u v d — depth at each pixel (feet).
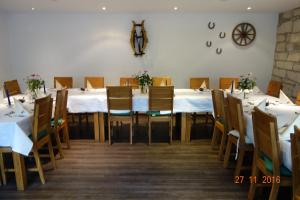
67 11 16.63
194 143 12.42
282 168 6.47
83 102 12.11
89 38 17.60
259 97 12.38
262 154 7.23
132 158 10.64
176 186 8.46
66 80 16.11
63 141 12.58
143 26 17.20
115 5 14.55
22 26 17.43
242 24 17.34
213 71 18.06
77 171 9.48
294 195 5.61
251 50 17.79
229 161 10.40
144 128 14.79
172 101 11.79
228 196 7.91
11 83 13.42
